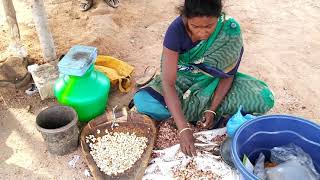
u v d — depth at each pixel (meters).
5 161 2.70
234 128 2.52
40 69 3.21
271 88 3.32
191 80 2.75
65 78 2.88
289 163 2.29
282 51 3.74
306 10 4.36
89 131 2.74
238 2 4.50
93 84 2.87
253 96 2.70
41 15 3.05
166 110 2.78
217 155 2.62
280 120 2.39
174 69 2.44
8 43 3.59
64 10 4.24
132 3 4.44
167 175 2.49
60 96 2.85
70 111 2.72
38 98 3.21
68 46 3.69
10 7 3.15
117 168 2.55
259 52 3.73
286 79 3.41
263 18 4.23
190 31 2.32
